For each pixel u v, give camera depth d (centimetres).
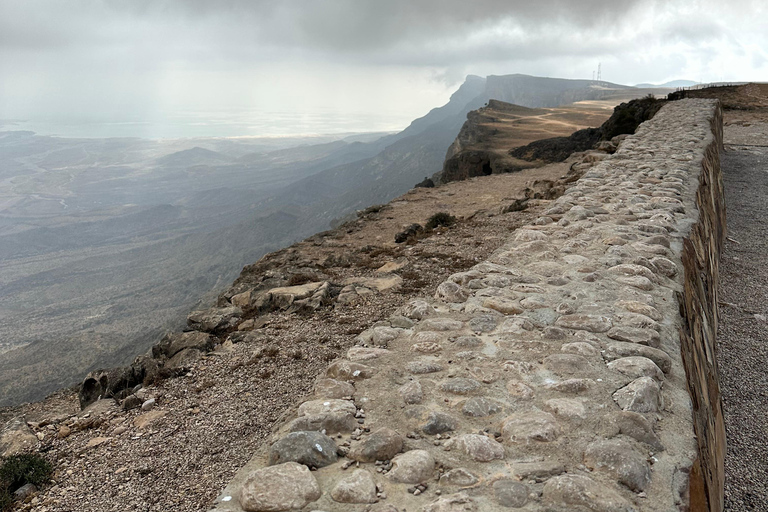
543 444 399
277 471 353
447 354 565
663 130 2589
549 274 813
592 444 388
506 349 570
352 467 378
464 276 807
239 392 961
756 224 2075
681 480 358
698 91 6200
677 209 1180
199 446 801
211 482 704
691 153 1881
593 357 539
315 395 491
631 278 770
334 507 331
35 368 13550
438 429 423
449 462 379
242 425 847
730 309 1354
